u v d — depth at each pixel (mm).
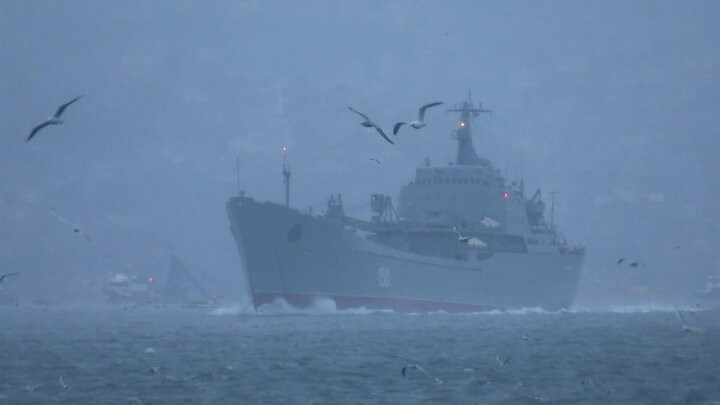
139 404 129750
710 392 139625
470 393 138000
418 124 93062
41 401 133375
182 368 166250
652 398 135375
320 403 130125
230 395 136500
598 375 156500
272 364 169375
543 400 132875
